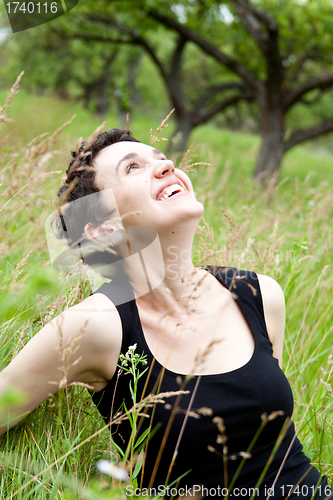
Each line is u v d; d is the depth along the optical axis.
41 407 1.48
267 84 8.92
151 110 21.56
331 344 2.43
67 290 1.62
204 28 10.22
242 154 12.31
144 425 1.29
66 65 15.38
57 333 1.28
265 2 8.24
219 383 1.31
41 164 1.23
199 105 10.70
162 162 1.45
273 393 1.33
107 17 10.04
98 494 0.98
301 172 10.52
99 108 15.74
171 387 1.30
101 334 1.30
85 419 1.53
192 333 1.39
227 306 1.48
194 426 1.26
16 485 1.25
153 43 17.06
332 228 3.19
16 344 1.50
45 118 3.06
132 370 1.24
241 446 1.31
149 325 1.39
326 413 1.85
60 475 1.15
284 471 1.33
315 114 18.61
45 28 10.25
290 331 2.41
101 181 1.44
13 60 14.15
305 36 8.64
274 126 9.09
